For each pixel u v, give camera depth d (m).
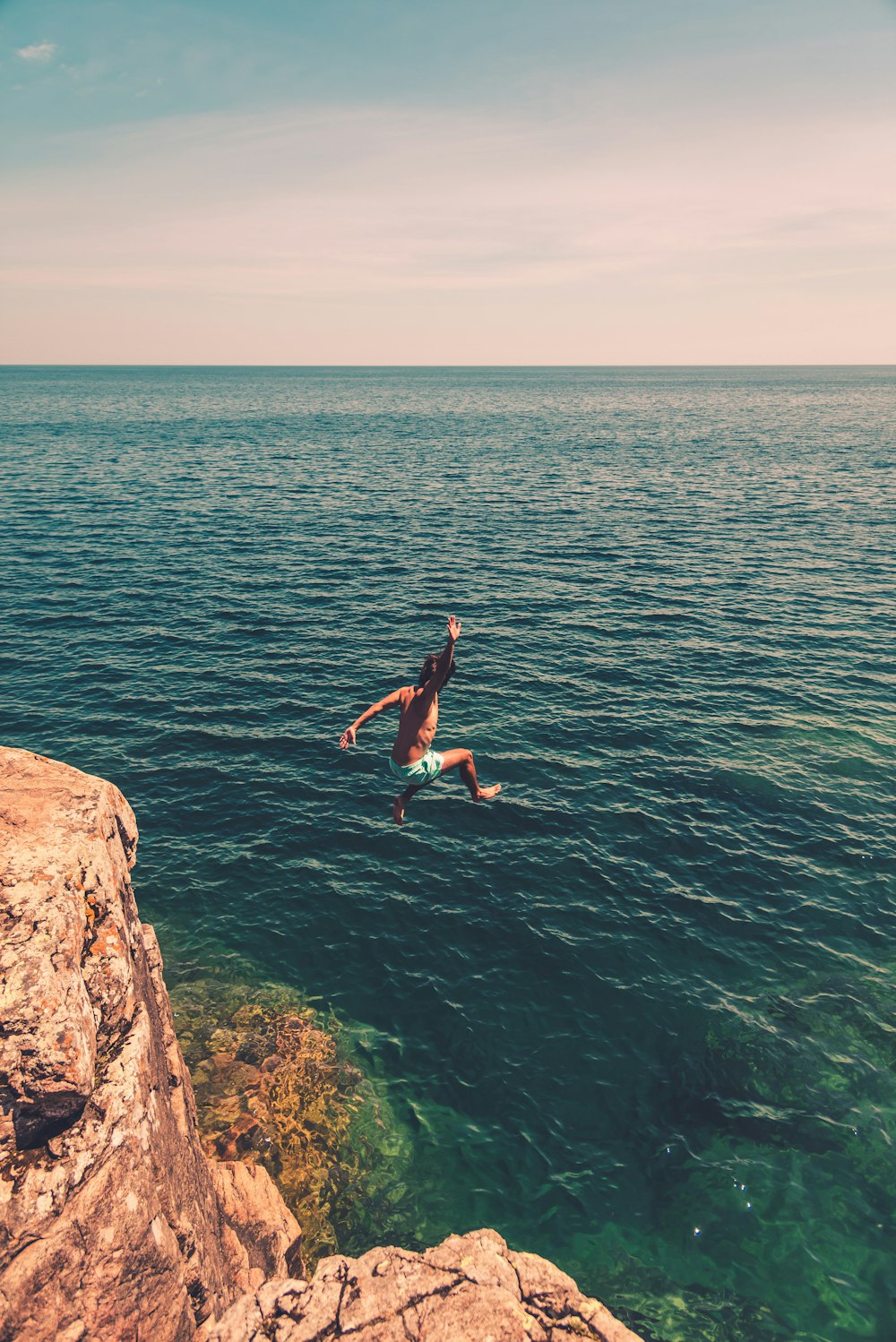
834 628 33.00
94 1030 7.01
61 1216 6.17
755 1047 13.98
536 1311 7.05
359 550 44.91
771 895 17.75
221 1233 9.16
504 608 35.59
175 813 20.75
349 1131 12.66
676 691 27.47
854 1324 10.16
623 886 18.11
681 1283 10.67
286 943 16.53
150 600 36.12
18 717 25.23
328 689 27.78
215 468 72.88
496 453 85.44
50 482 63.00
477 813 20.81
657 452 85.62
